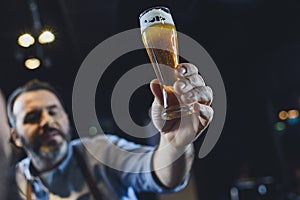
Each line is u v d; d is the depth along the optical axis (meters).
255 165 8.13
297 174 7.87
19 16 4.38
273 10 6.23
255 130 8.37
